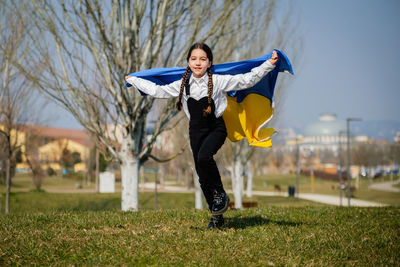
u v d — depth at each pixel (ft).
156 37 40.01
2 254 13.50
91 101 40.09
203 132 15.24
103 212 24.47
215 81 14.94
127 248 14.14
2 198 107.76
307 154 433.89
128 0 37.86
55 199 110.11
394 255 14.25
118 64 37.60
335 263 13.19
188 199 125.18
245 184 219.61
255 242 15.19
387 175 343.26
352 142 331.57
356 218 23.71
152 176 326.03
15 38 40.40
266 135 16.70
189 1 39.47
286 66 15.84
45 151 240.12
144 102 41.22
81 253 13.65
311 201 139.03
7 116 53.88
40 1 36.68
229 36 45.03
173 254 13.56
